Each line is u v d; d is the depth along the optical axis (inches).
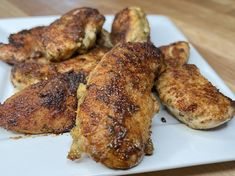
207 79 11.7
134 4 18.5
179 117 10.4
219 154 9.3
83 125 8.5
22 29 14.1
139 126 8.7
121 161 8.3
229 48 15.2
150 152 9.0
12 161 8.7
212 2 19.0
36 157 8.9
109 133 8.3
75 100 10.2
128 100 8.8
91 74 9.6
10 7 17.3
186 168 9.4
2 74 12.2
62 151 9.1
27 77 11.5
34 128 9.8
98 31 12.9
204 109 10.0
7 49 12.4
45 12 17.2
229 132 10.0
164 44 14.2
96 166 8.6
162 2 18.9
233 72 13.7
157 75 11.0
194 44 15.4
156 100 10.5
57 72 11.4
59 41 11.7
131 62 9.7
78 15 12.4
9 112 9.9
